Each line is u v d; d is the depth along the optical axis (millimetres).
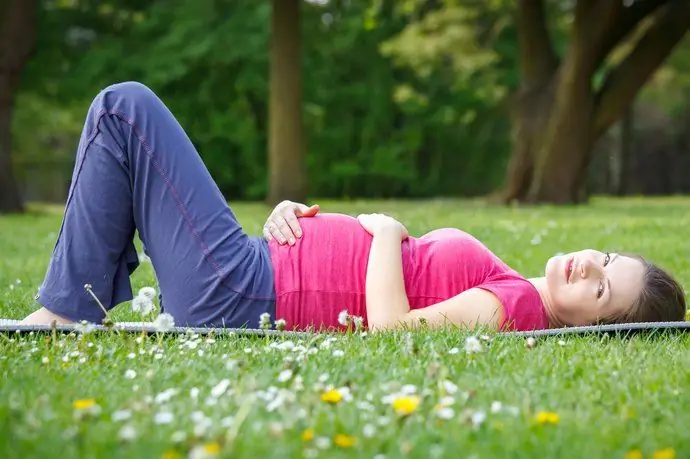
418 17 37969
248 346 4098
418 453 2529
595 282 4832
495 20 36406
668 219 17250
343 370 3600
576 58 23422
